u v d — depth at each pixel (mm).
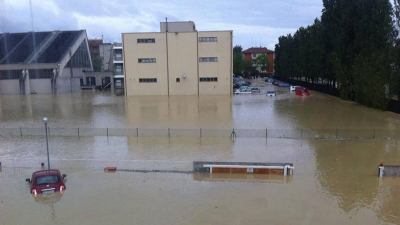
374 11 56281
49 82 85438
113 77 87938
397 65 49781
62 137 35062
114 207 18625
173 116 48469
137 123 43344
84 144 32094
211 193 20359
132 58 75500
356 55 59438
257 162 25312
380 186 21156
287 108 55219
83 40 97312
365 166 24938
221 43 74250
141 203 19047
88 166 25516
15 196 20344
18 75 84375
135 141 33000
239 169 23516
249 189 20922
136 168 24875
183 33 74188
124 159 27156
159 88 76000
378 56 51781
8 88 84750
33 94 84375
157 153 28766
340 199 19359
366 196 19719
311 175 23219
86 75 96688
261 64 170500
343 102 62469
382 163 24234
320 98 69812
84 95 80875
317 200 19234
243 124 41469
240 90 78438
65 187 21266
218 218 17203
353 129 37344
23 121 46125
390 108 50875
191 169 24516
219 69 75000
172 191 20688
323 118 45406
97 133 36625
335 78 68438
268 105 59094
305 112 50719
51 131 37844
